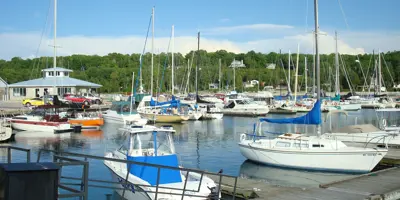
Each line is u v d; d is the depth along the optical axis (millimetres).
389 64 103438
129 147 14016
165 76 83875
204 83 96875
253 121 46344
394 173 16438
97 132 35031
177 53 95875
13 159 21859
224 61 135625
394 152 22469
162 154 13914
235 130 37938
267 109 53812
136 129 14078
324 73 84062
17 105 51812
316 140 19797
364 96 74688
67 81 65125
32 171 4551
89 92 69312
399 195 13422
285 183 17422
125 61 119438
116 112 42125
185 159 23047
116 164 14812
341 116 52156
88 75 95375
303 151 19391
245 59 148250
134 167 13047
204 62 105562
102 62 116688
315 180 17922
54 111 36594
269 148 20359
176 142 30062
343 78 90562
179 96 65938
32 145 27766
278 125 41969
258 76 112500
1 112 40312
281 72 91188
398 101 63594
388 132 23875
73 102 51219
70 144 28219
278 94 85312
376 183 14641
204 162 22156
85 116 38781
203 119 47250
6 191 4414
